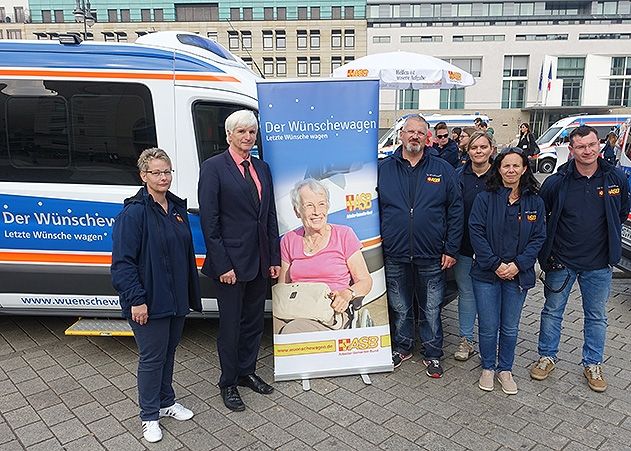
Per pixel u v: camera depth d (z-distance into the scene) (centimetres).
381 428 330
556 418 340
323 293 395
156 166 295
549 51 5147
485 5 5594
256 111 423
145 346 309
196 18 5784
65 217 416
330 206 390
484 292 367
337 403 361
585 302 382
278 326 394
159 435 316
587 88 5159
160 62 415
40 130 413
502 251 355
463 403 360
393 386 384
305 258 392
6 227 419
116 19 5759
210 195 328
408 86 989
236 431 328
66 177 417
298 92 378
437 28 5225
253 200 340
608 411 349
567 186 366
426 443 314
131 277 294
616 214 358
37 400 362
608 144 870
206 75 417
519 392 373
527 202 354
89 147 414
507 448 309
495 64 5156
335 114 382
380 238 399
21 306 435
